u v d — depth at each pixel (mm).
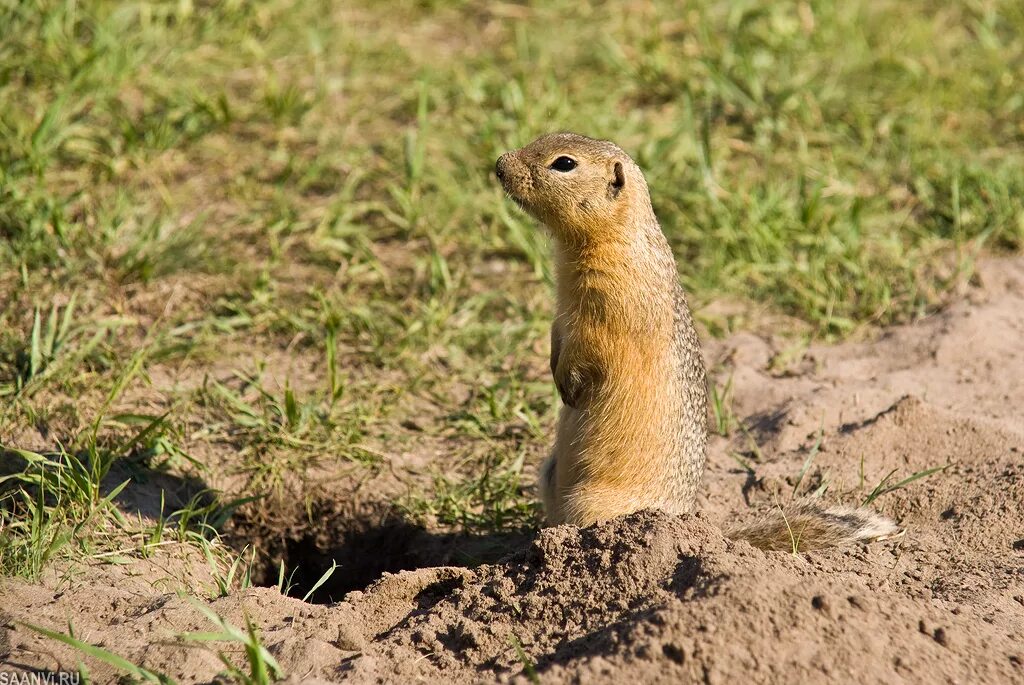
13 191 12836
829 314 13086
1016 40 18750
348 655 7383
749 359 12633
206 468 10477
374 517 10586
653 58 17188
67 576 8484
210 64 16375
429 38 18109
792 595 7180
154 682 7082
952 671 7066
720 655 6816
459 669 7305
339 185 14781
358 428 11234
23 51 15383
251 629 6957
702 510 10078
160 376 11609
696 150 14938
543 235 11000
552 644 7375
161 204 13953
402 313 12922
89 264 12617
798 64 17516
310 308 12805
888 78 17422
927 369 12250
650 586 7559
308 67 16922
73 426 10477
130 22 16734
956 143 16125
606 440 9547
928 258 14188
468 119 16031
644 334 9453
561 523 9680
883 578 8500
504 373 12359
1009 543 9375
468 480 10914
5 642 7566
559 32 18219
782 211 14250
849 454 10664
